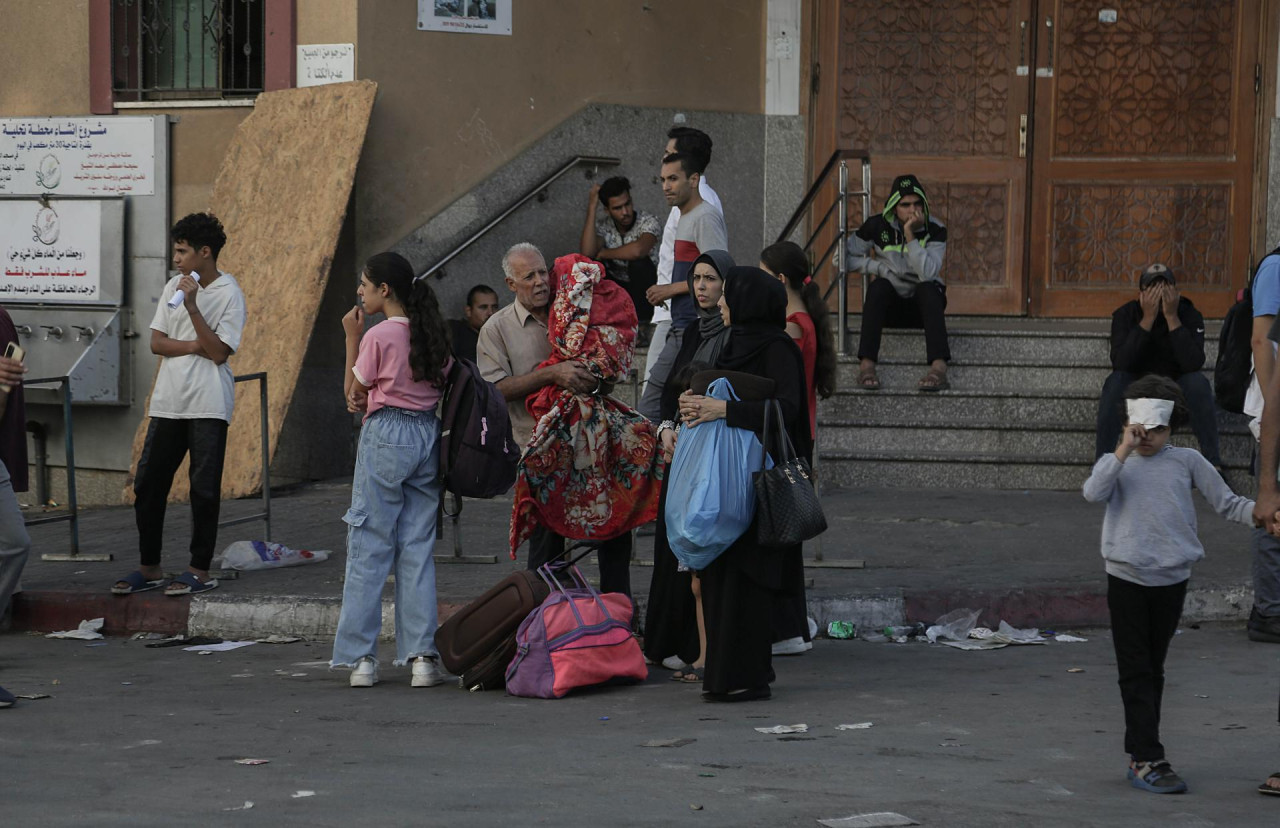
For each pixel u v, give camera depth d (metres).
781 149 33.19
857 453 27.11
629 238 30.06
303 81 29.75
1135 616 11.84
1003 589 18.56
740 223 33.06
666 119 32.03
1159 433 11.88
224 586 19.38
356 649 15.78
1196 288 33.19
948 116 33.50
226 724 13.91
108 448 31.64
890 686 15.48
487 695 15.35
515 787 11.40
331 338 29.17
